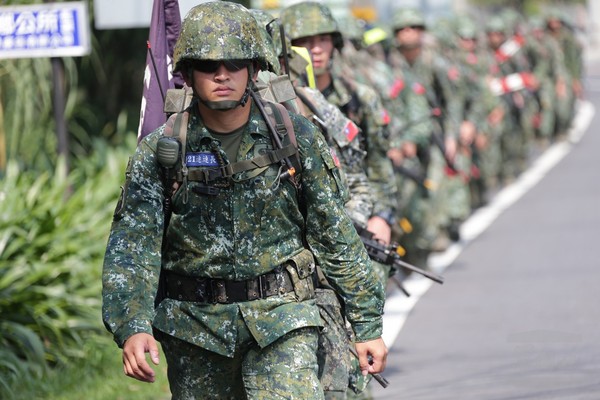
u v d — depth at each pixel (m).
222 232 11.02
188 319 11.14
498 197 41.88
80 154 31.08
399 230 17.28
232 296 11.09
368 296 11.38
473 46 40.34
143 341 10.43
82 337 20.42
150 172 10.98
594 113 71.06
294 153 11.05
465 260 30.41
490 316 23.70
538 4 96.38
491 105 41.34
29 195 22.09
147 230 10.93
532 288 26.30
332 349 12.60
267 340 10.99
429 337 22.20
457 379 19.20
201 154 10.95
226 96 10.72
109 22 20.38
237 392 11.38
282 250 11.16
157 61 13.52
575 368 19.62
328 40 16.33
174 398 11.45
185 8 14.23
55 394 18.11
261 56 10.84
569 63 57.56
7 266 20.25
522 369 19.66
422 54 30.70
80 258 21.38
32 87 27.83
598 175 46.06
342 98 16.50
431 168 31.08
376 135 16.62
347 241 11.27
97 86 32.66
